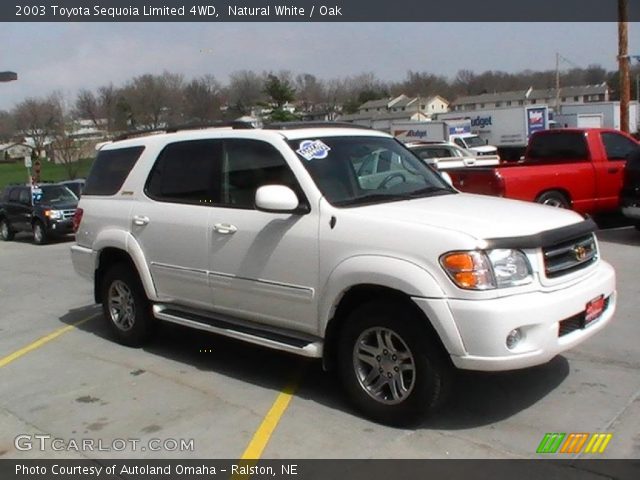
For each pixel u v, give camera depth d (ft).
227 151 18.38
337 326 15.88
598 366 17.84
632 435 13.99
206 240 18.26
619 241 35.73
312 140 17.40
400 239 14.32
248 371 19.06
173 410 16.49
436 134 134.00
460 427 14.70
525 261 13.88
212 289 18.38
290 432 14.94
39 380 19.22
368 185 16.93
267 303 16.99
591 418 14.85
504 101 334.85
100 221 22.06
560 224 14.97
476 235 13.69
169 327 24.03
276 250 16.48
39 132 183.32
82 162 168.55
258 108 145.79
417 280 13.82
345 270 14.94
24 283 36.78
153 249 20.11
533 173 36.01
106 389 18.16
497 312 13.24
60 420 16.25
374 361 15.02
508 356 13.38
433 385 14.11
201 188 18.89
